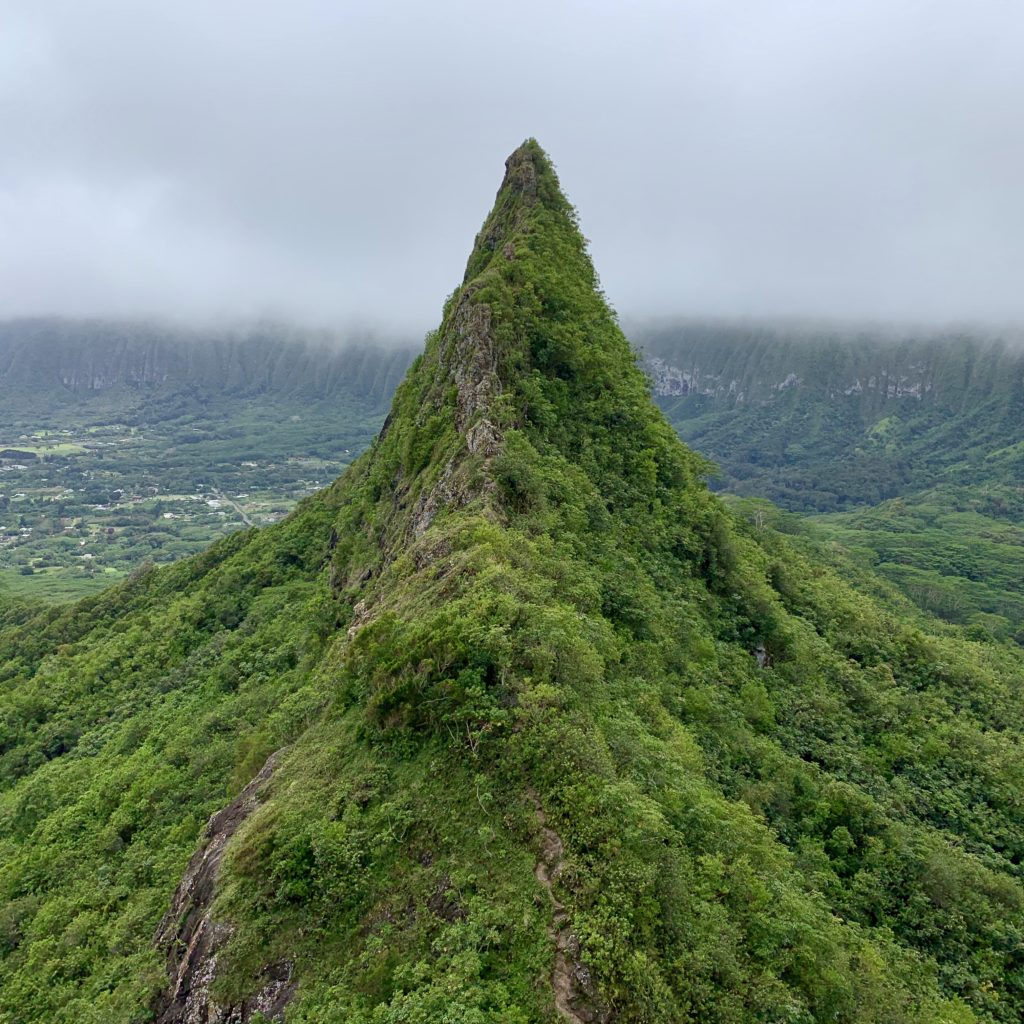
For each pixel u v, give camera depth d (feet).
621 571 125.70
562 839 59.88
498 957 53.57
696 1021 51.67
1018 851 113.80
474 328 165.48
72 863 119.55
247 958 60.85
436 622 81.76
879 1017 63.98
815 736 126.41
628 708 88.63
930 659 167.43
